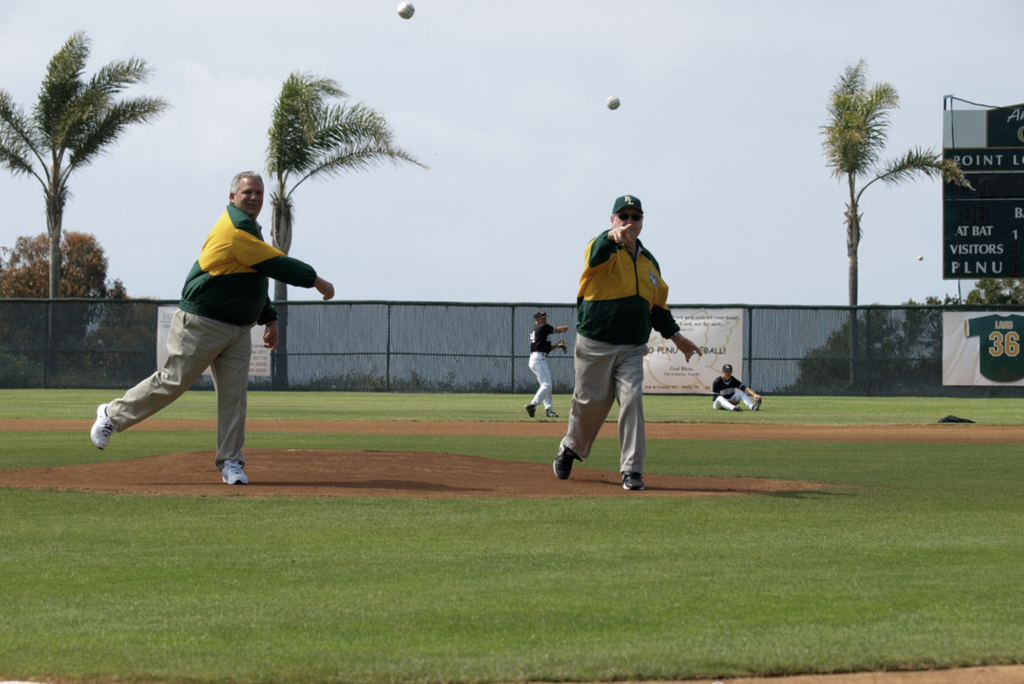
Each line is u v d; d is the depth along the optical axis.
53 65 67.31
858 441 28.09
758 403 47.28
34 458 20.98
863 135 71.88
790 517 12.76
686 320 61.88
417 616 7.73
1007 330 62.97
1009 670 6.54
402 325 63.78
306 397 56.53
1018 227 63.97
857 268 74.38
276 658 6.66
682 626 7.47
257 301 15.53
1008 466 20.36
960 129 64.38
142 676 6.32
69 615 7.75
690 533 11.55
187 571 9.35
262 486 15.46
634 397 15.59
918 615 7.79
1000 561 9.91
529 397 59.09
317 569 9.45
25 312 63.72
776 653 6.79
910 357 63.59
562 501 14.12
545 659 6.66
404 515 12.77
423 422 36.19
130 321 64.06
